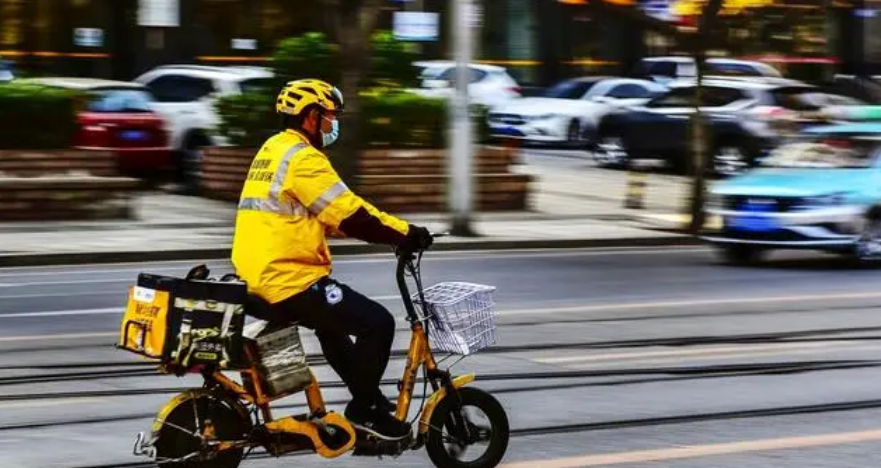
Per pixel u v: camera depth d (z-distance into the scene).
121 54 67.31
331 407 16.94
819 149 34.66
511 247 37.38
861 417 16.81
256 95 45.50
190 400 12.56
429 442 13.41
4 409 16.88
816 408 17.30
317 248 12.59
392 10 65.81
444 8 72.00
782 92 54.91
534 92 73.12
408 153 44.72
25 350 21.00
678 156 56.44
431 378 13.40
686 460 14.54
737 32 42.31
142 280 12.45
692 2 40.59
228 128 45.91
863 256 33.16
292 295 12.50
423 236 12.84
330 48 45.06
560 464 14.29
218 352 12.19
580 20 78.06
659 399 17.78
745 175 34.69
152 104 47.97
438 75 65.00
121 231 37.81
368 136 45.78
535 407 17.20
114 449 14.88
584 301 26.83
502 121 65.06
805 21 45.62
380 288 28.53
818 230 32.66
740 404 17.50
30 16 65.00
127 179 40.72
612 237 38.47
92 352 20.86
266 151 12.66
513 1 77.38
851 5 66.88
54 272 31.61
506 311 25.36
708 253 36.78
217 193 45.31
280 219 12.48
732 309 25.92
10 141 44.53
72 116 45.47
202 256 34.19
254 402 12.65
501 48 77.25
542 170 57.75
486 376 19.17
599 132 58.62
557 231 39.66
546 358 20.58
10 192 39.75
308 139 12.75
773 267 33.34
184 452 12.52
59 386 18.33
